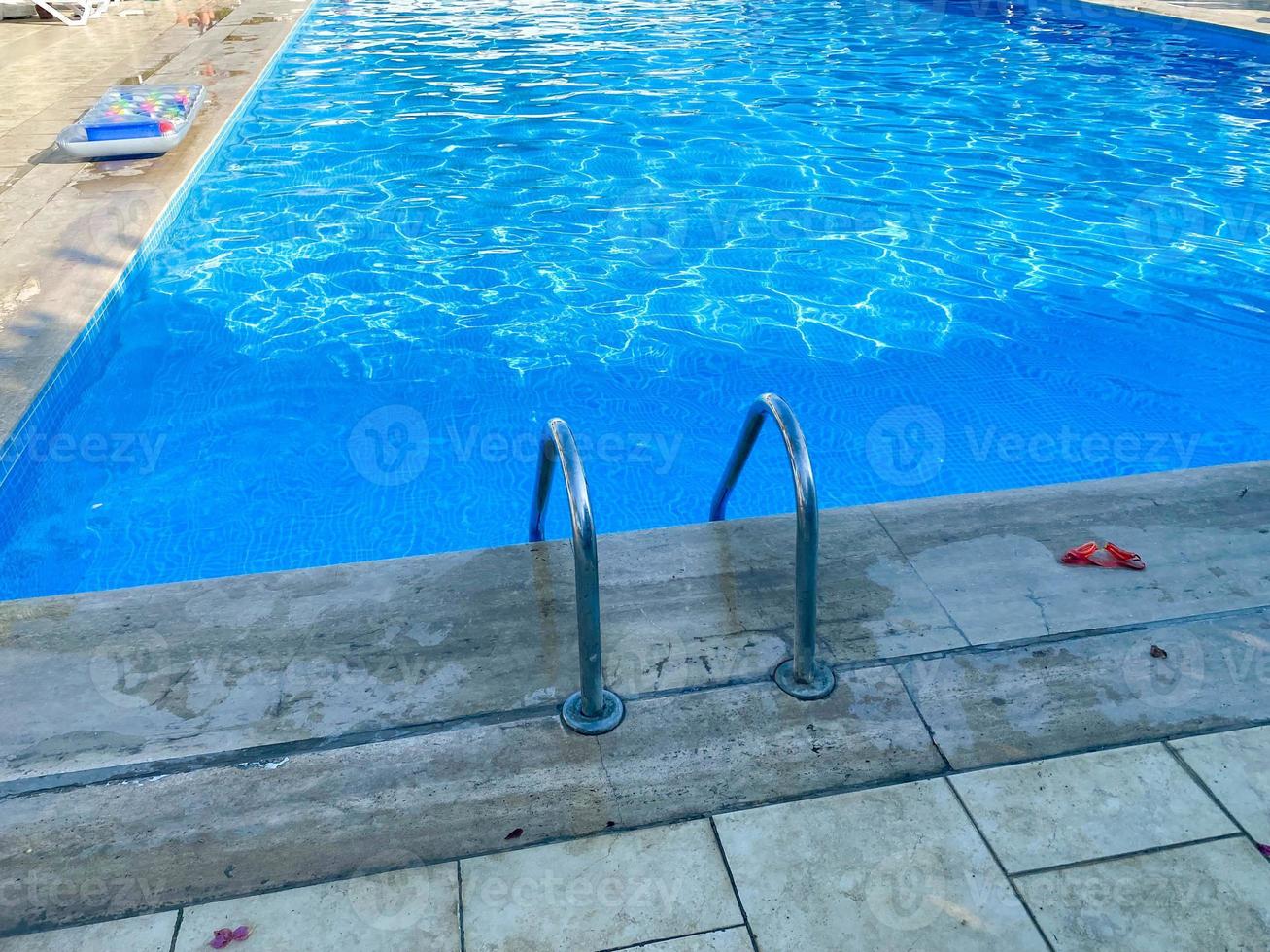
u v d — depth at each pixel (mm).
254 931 1738
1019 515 2822
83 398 4551
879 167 7793
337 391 4773
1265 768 2037
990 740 2113
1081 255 6219
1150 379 4867
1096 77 10234
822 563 2633
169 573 3684
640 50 11500
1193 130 8594
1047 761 2064
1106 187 7332
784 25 12781
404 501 4070
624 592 2543
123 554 3756
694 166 7836
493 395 4773
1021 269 6039
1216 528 2748
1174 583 2543
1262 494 2895
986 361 5035
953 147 8242
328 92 9656
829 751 2090
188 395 4707
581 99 9586
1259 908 1763
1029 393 4762
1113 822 1928
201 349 5094
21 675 2260
